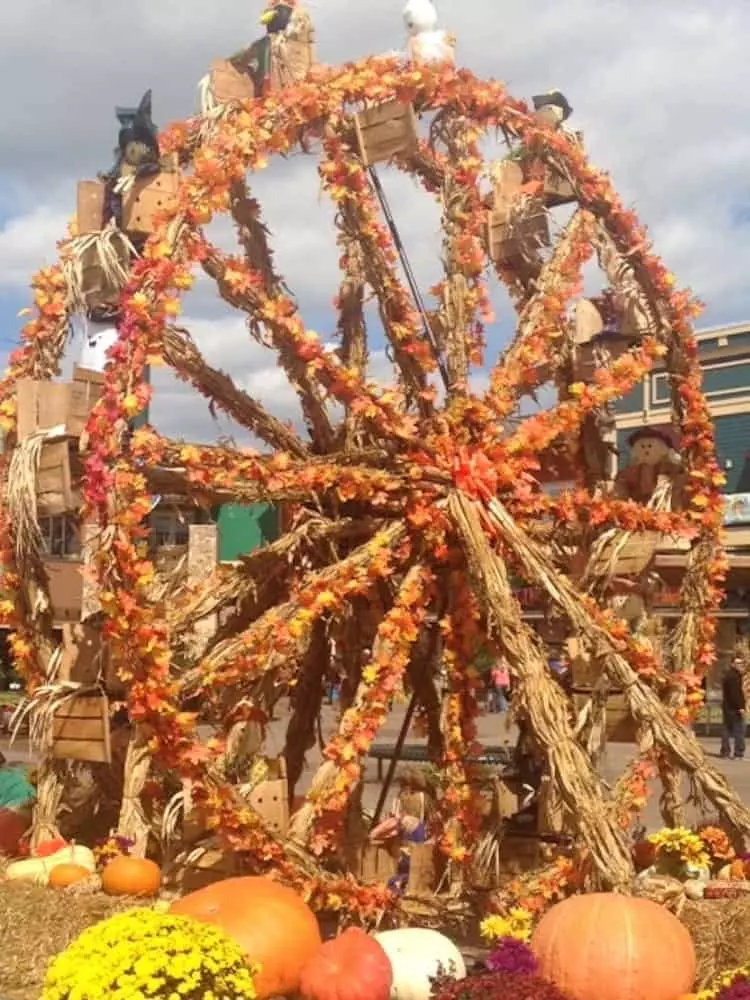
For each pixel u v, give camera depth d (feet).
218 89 24.89
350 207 24.61
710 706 76.43
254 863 20.52
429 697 26.58
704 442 27.73
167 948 13.29
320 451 26.71
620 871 19.79
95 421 21.15
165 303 21.65
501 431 25.04
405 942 18.11
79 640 22.76
